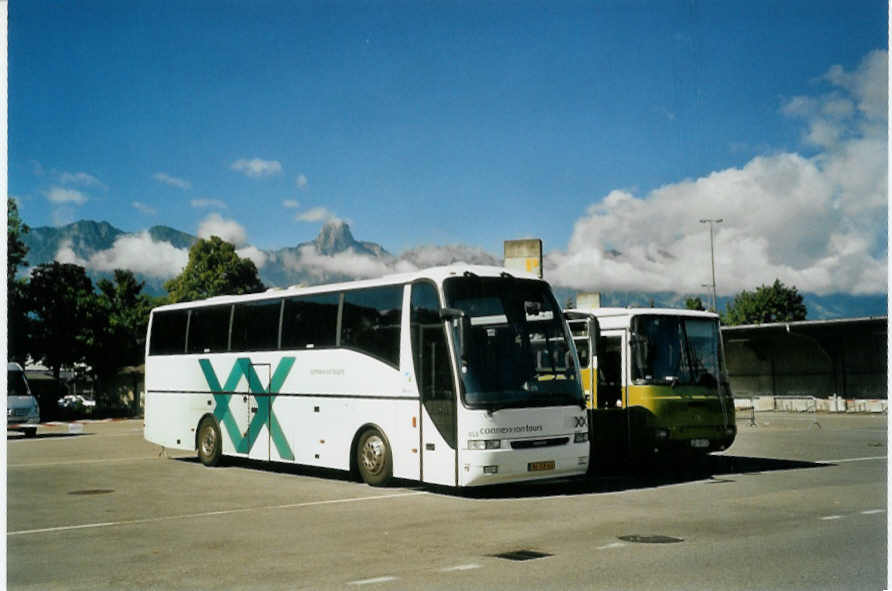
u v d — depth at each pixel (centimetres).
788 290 9006
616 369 1783
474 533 1064
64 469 2023
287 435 1773
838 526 1066
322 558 922
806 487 1477
